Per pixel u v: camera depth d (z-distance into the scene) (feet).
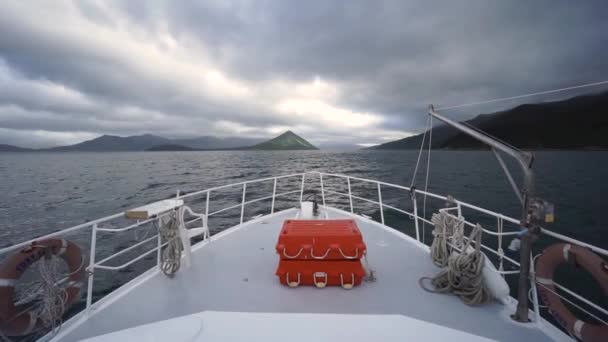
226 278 11.11
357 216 19.52
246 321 3.30
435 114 11.74
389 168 142.51
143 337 3.12
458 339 3.10
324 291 10.05
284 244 10.19
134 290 10.28
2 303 7.70
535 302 8.20
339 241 10.07
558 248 8.02
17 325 7.86
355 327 3.21
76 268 9.08
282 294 9.89
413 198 14.57
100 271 28.22
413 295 9.75
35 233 43.68
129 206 63.31
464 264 9.48
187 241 12.17
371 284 10.51
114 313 8.98
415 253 13.43
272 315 3.39
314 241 10.12
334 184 91.30
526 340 7.59
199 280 10.96
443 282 10.16
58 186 100.32
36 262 8.30
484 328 8.07
